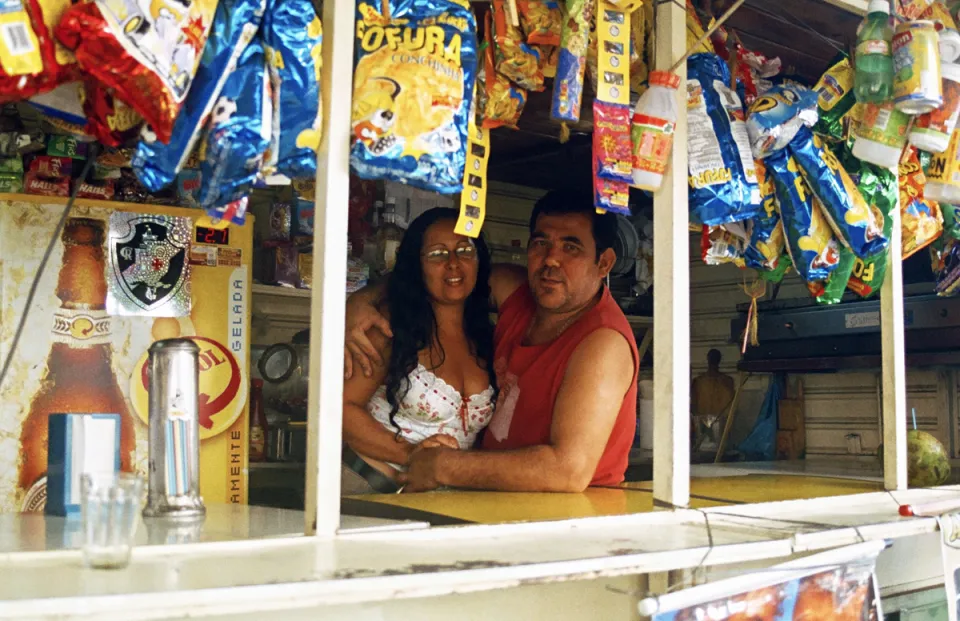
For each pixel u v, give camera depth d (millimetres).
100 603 992
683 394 1955
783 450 4496
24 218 2033
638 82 2271
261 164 1452
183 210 2191
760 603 1685
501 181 3957
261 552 1323
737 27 2750
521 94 1971
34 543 1357
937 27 2459
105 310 2104
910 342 3955
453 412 2709
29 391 2021
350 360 2670
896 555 2498
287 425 2926
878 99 2277
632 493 2301
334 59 1520
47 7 1274
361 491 2643
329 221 1499
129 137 1472
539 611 1524
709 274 4824
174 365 1597
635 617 1667
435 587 1191
